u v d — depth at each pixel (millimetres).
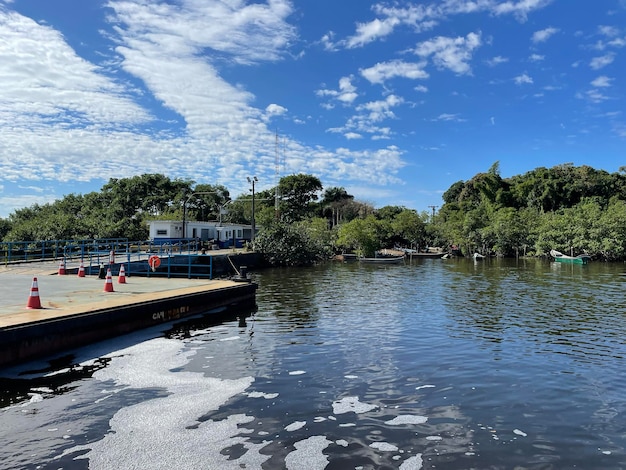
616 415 7383
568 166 91188
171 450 5832
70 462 5484
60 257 29656
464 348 11781
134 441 6082
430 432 6582
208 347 11562
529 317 16547
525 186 85250
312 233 52156
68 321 10602
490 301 20781
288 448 5969
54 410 7148
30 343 9703
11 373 8969
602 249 55250
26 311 11148
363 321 15531
